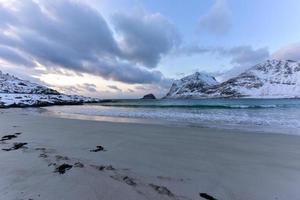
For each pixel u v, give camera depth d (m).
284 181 4.29
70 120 15.64
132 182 4.12
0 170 4.64
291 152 6.52
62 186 3.83
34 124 13.12
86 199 3.38
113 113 23.58
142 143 7.82
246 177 4.50
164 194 3.65
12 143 7.59
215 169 5.00
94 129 11.12
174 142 8.00
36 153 6.14
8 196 3.41
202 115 19.39
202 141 8.20
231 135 9.45
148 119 16.94
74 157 5.80
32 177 4.24
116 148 7.02
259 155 6.23
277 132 10.23
